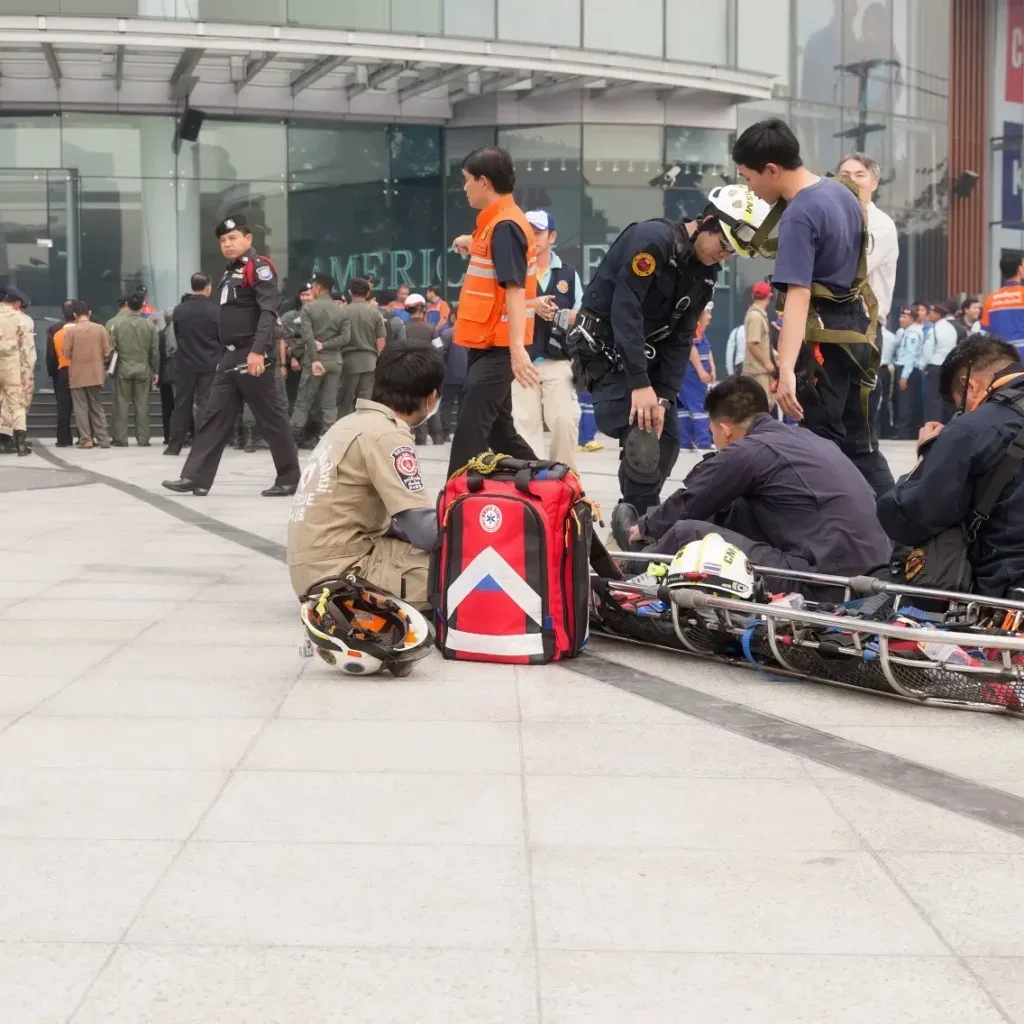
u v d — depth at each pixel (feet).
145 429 60.23
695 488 18.28
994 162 102.01
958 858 10.13
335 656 15.57
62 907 9.10
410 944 8.55
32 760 12.46
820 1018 7.63
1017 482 15.98
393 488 16.83
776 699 15.02
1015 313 33.73
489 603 16.51
